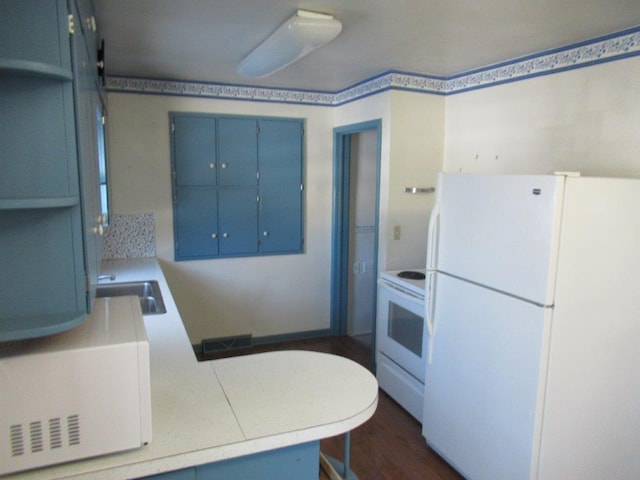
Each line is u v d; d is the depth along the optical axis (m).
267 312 4.16
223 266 3.93
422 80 3.30
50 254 0.99
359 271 4.44
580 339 1.87
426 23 2.21
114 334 1.12
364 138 4.29
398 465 2.48
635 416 2.07
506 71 2.89
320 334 4.40
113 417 1.08
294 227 4.14
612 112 2.30
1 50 0.90
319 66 3.12
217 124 3.75
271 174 3.99
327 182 4.22
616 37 2.26
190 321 3.88
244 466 1.24
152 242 3.69
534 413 1.86
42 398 1.02
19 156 0.94
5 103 0.92
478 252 2.12
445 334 2.38
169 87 3.57
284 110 3.96
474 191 2.14
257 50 2.64
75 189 0.98
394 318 3.12
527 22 2.17
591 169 2.41
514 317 1.93
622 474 2.11
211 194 3.81
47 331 0.95
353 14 2.11
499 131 2.97
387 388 3.22
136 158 3.55
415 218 3.42
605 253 1.86
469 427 2.23
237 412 1.32
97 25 2.22
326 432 1.27
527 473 1.91
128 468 1.09
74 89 0.96
